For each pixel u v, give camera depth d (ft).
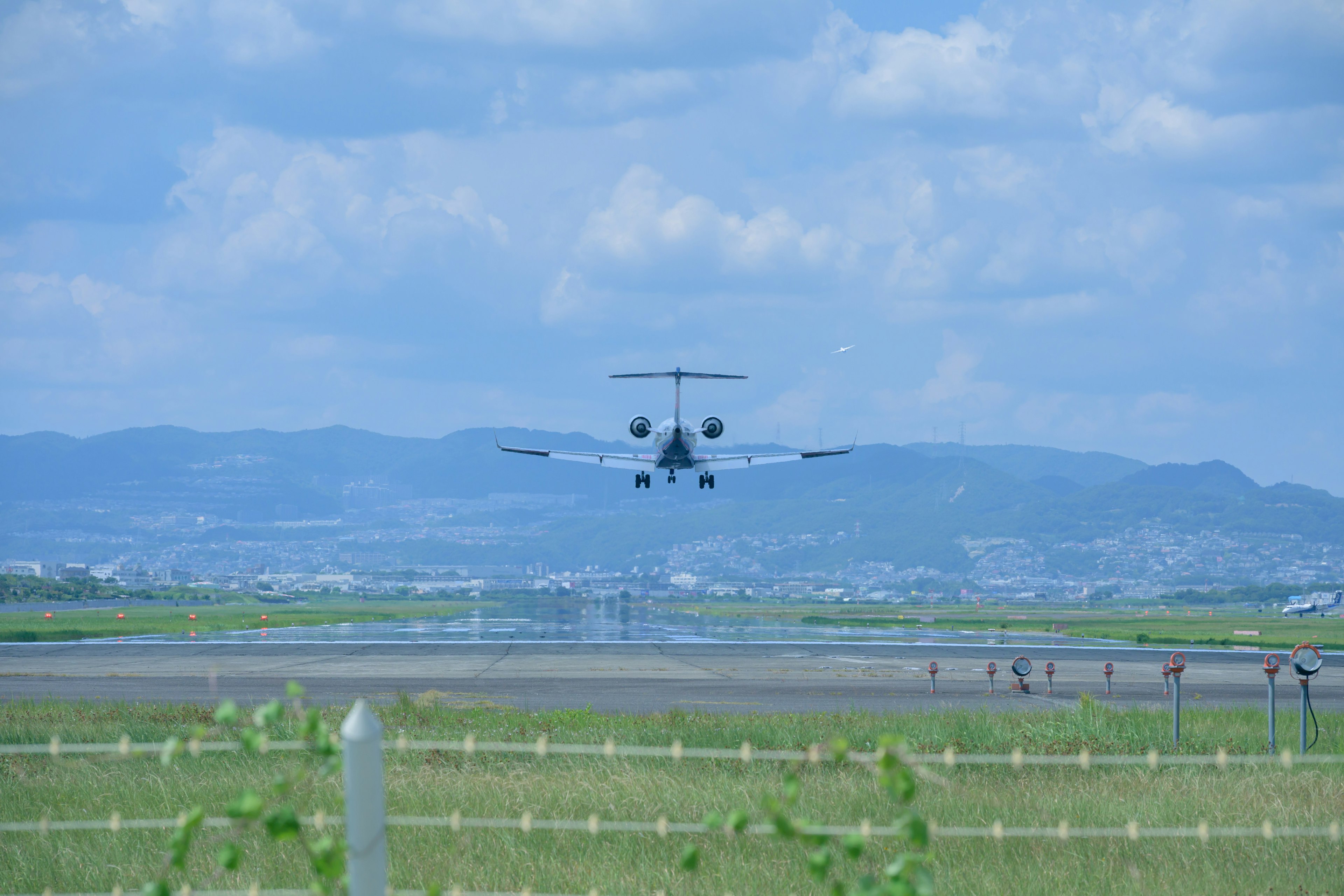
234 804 49.11
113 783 148.36
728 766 171.12
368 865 50.01
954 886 101.04
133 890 100.58
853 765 170.71
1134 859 110.11
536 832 119.03
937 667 338.75
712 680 366.22
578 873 103.40
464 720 236.84
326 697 312.50
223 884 101.71
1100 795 143.13
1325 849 113.19
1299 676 190.19
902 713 276.82
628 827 90.68
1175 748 193.16
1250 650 597.52
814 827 51.62
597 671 400.67
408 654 477.77
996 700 320.09
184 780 149.79
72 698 305.12
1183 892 99.25
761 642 595.06
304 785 139.64
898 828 49.52
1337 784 147.33
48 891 73.46
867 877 49.44
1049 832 77.71
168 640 593.01
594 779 148.56
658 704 301.22
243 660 444.55
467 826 119.96
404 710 249.55
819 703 306.55
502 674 384.27
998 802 137.39
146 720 235.20
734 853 110.32
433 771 160.76
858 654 500.33
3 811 131.64
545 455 501.15
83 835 119.14
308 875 103.76
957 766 172.45
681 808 131.13
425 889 99.04
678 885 100.42
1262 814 128.47
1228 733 218.38
